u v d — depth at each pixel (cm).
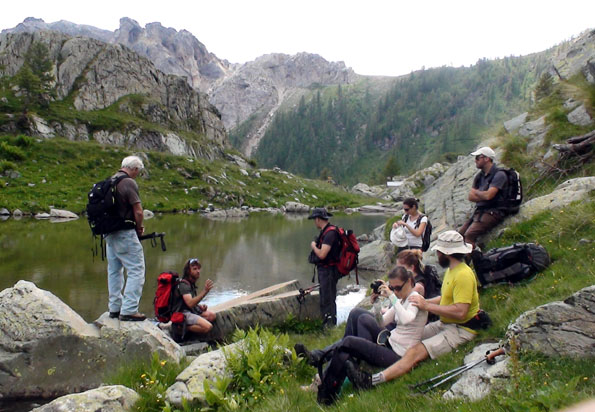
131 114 7375
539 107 1577
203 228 3070
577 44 2088
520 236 837
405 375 487
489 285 705
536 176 1223
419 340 529
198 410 455
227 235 2688
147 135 6812
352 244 848
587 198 848
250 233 2848
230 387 493
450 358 493
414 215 873
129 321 648
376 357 508
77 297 1142
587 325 423
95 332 631
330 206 6844
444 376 446
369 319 570
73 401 442
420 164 18562
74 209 3719
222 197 5503
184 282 790
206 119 9288
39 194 3903
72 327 615
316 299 945
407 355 504
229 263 1748
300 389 491
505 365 423
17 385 596
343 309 1115
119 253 645
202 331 782
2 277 1340
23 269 1456
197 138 8331
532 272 680
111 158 5269
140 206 636
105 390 465
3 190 3812
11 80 6581
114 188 625
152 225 3138
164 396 487
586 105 1348
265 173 7719
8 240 2094
